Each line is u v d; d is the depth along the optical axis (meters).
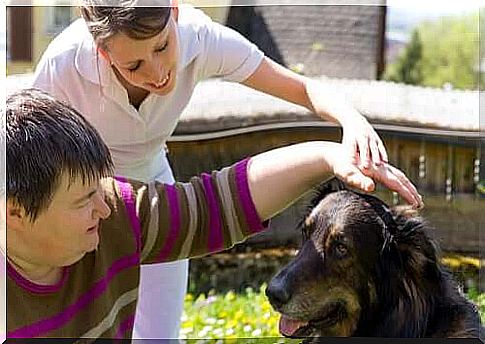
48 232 2.65
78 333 2.85
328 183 4.08
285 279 3.91
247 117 8.64
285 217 8.20
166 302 4.56
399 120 8.55
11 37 7.66
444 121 8.47
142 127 4.20
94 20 3.54
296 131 8.56
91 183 2.71
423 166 8.39
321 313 3.94
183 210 3.12
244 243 8.35
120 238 2.98
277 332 5.96
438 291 3.85
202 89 8.62
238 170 3.25
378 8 10.72
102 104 4.07
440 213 7.89
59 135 2.64
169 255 3.18
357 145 3.53
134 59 3.59
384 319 3.90
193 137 8.55
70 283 2.82
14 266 2.67
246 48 4.34
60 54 4.01
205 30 4.23
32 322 2.70
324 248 3.92
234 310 6.73
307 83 4.38
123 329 3.07
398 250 3.83
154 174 4.55
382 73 10.77
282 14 10.48
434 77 10.86
